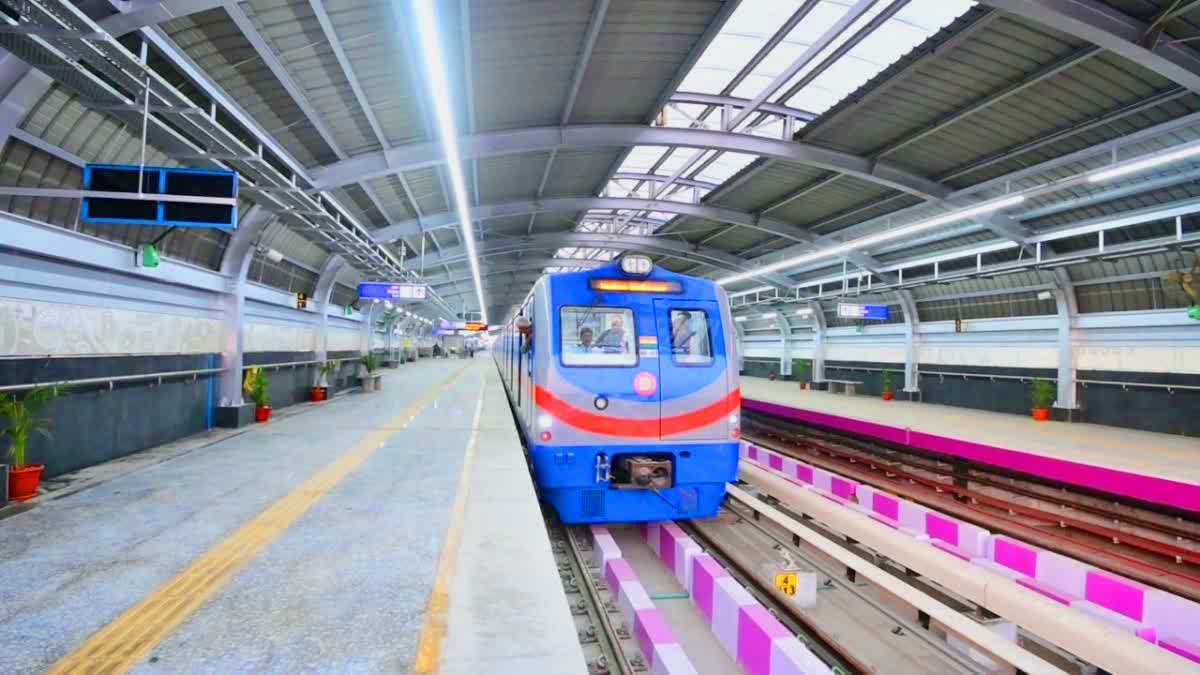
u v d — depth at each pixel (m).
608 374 6.05
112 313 6.91
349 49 7.03
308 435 8.82
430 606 3.14
